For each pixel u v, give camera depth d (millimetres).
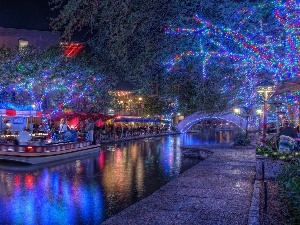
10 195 14422
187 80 15727
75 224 10609
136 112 60688
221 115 36750
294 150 14383
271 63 17406
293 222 7352
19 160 24516
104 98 43688
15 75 34656
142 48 11727
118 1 10453
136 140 52719
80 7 10789
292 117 26844
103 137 46250
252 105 26812
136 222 8797
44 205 12836
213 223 8672
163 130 70875
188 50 12930
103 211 12062
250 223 8305
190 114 39750
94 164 24688
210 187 12766
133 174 20094
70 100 40812
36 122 43875
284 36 18000
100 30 11227
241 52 15727
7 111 31172
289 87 14805
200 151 28625
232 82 19766
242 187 12727
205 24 12656
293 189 7457
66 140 30750
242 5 13875
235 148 28500
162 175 19734
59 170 21781
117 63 11859
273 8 16125
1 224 10586
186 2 11844
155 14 11391
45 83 36500
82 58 36406
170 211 9758
